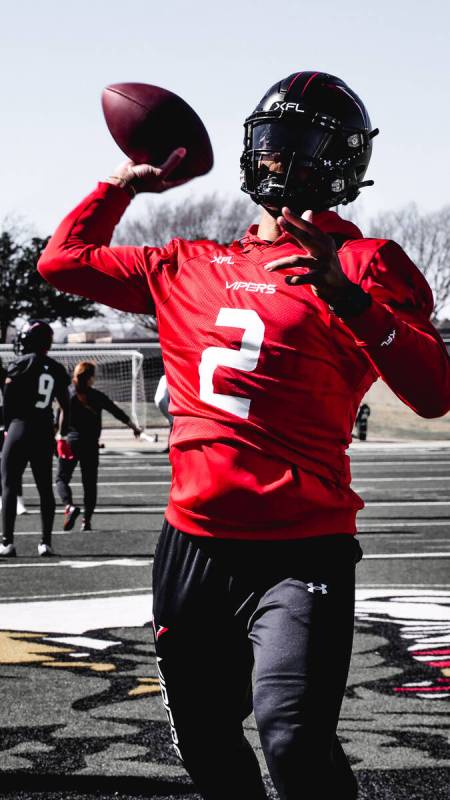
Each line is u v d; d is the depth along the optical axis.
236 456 3.05
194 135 3.61
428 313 3.11
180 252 3.34
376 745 4.97
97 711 5.47
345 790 2.96
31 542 12.00
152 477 21.86
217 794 3.23
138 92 3.57
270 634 2.94
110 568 10.15
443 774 4.59
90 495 13.12
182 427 3.18
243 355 3.06
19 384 10.72
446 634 7.25
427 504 16.88
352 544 3.10
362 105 3.37
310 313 3.02
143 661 6.51
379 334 2.80
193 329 3.17
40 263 3.55
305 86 3.27
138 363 44.19
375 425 44.03
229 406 3.07
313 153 3.24
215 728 3.18
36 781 4.46
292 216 2.75
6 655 6.65
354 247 3.07
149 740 5.01
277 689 2.87
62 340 75.19
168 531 3.20
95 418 13.09
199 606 3.10
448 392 2.95
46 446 10.88
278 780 2.89
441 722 5.31
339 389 3.08
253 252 3.21
